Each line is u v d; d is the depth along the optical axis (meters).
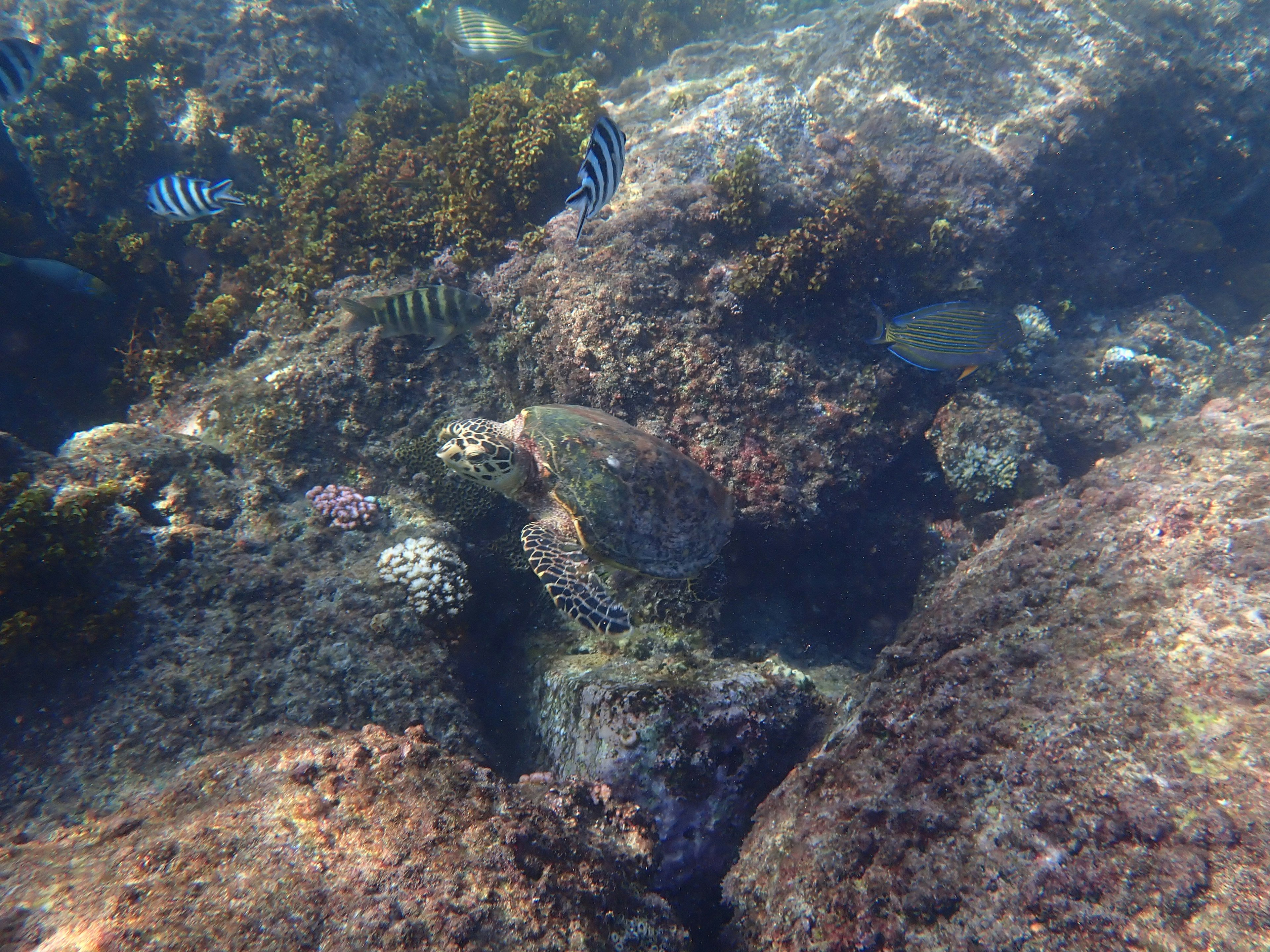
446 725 1.04
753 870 0.88
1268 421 0.96
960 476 1.38
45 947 0.53
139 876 0.59
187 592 1.08
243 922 0.55
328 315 1.43
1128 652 0.77
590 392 1.27
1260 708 0.67
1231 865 0.58
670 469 1.11
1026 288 1.56
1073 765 0.72
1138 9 1.61
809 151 1.53
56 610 1.00
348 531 1.26
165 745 0.96
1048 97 1.53
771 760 1.01
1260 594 0.76
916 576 1.40
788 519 1.24
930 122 1.54
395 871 0.62
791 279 1.29
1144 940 0.58
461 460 1.12
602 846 0.78
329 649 1.07
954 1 1.61
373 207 1.52
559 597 1.05
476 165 1.45
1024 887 0.67
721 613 1.27
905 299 1.45
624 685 1.03
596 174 0.96
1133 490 0.92
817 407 1.29
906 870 0.75
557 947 0.61
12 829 0.90
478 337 1.38
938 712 0.83
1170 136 1.62
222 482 1.24
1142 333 1.63
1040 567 0.90
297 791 0.70
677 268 1.32
